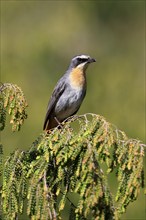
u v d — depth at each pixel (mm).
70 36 25203
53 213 6594
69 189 6758
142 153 6594
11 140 18297
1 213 7094
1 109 7508
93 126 6727
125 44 27203
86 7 26484
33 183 6707
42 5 25609
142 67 25109
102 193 6285
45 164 6867
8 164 7055
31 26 24828
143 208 15258
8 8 25094
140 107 21438
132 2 27297
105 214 6387
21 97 7418
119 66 24750
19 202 6887
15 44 23547
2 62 22500
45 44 23797
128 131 20359
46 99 21266
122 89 22500
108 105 21594
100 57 25812
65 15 25766
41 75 22641
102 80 23172
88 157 6406
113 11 27094
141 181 6539
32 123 19484
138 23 28219
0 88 7484
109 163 6551
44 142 7000
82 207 6316
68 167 6738
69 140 6809
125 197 6539
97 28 26625
